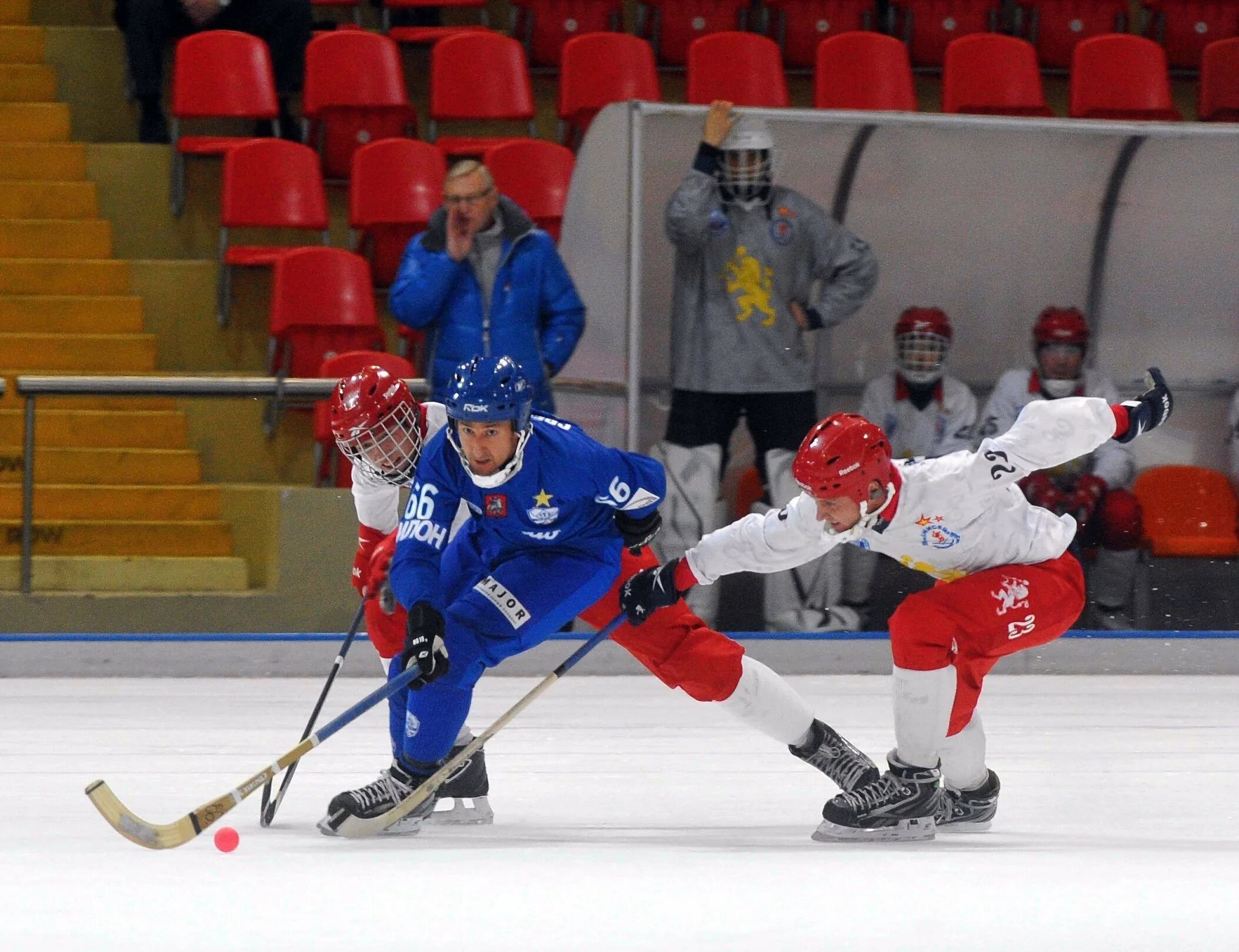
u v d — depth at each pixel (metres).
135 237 35.38
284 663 25.78
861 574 27.00
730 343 26.08
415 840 13.41
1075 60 36.44
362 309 32.25
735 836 13.85
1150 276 27.83
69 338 32.62
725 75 35.62
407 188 34.12
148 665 25.62
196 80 35.38
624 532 13.84
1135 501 27.34
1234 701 23.23
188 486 29.83
